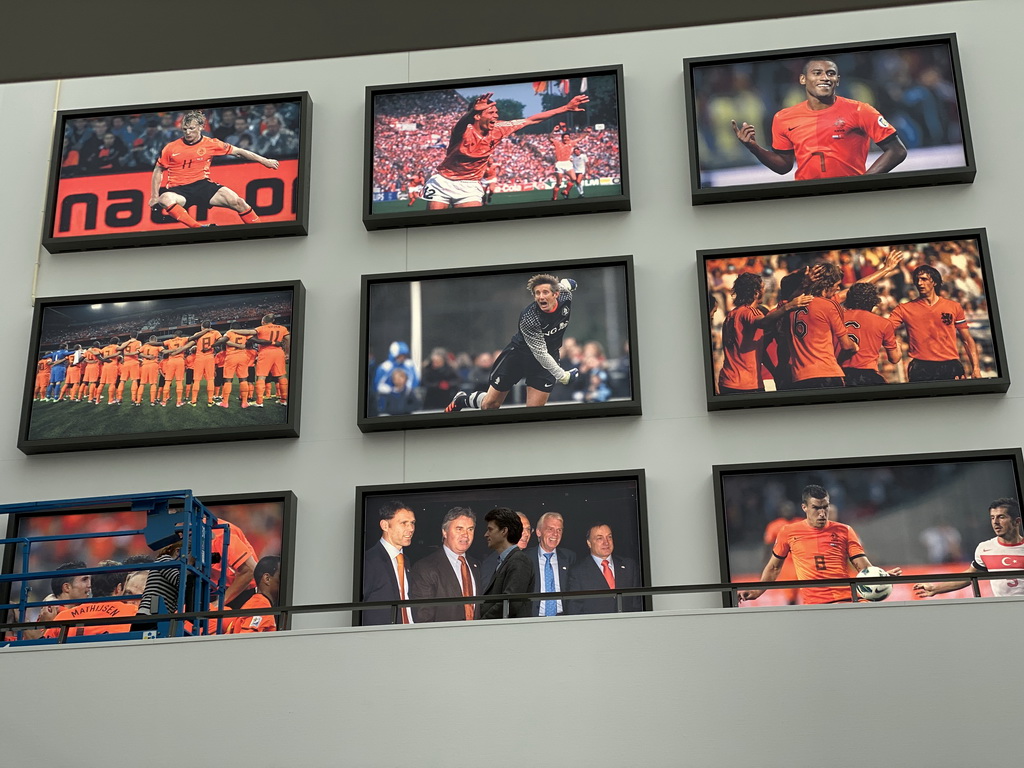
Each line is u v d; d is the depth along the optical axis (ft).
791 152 36.81
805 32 38.32
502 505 34.37
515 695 23.65
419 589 33.73
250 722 23.85
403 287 36.73
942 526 33.04
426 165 37.76
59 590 34.35
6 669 24.62
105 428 35.94
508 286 36.50
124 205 38.24
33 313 37.42
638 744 23.09
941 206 36.22
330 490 35.12
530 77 38.19
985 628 23.34
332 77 39.58
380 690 23.91
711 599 32.96
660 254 36.60
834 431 34.45
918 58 37.40
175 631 26.07
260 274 37.55
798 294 35.47
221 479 35.50
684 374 35.35
